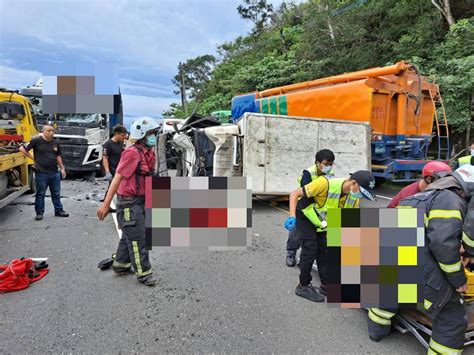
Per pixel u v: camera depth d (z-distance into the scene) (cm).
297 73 1805
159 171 852
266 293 365
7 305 332
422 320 274
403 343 284
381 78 862
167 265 437
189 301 346
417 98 867
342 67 1633
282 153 746
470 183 233
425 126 920
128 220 368
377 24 1628
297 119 755
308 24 1875
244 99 1276
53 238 538
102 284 380
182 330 297
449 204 224
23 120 836
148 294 359
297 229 351
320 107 962
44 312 321
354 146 798
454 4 1378
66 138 1121
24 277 372
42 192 642
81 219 653
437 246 222
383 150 867
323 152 353
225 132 729
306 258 347
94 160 1159
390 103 873
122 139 701
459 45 1074
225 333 294
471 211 223
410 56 1298
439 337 246
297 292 361
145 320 311
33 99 1158
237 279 399
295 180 755
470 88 945
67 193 922
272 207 778
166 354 266
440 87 970
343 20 1670
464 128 1004
